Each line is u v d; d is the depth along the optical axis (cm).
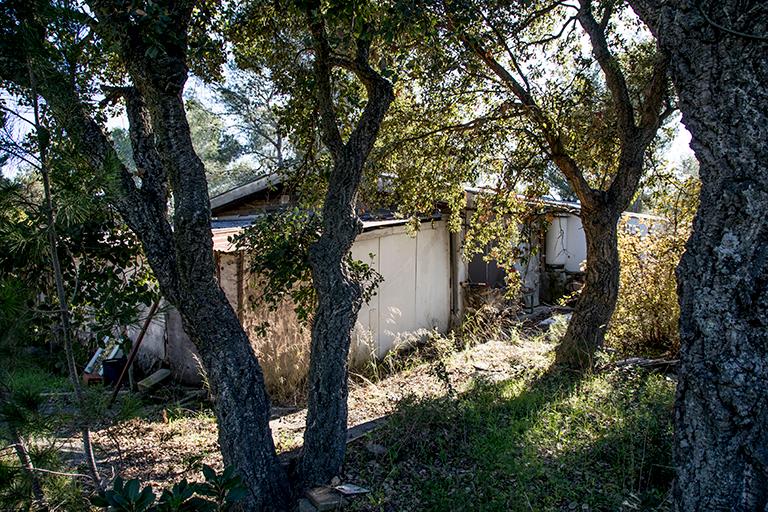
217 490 221
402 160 767
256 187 1034
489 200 781
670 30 226
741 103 204
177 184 351
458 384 671
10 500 277
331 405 416
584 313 685
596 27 624
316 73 438
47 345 553
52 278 436
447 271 1118
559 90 660
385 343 940
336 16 378
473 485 382
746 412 201
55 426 297
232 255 692
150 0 313
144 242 370
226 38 525
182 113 350
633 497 340
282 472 394
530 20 647
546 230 789
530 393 570
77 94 333
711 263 212
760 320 200
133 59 333
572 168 670
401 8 371
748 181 203
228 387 368
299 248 550
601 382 578
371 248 903
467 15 476
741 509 203
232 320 376
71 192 290
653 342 786
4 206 289
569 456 416
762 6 200
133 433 593
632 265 805
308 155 588
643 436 423
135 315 462
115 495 194
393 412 527
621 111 649
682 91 224
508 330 1056
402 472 422
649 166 762
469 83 688
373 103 435
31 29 285
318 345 421
